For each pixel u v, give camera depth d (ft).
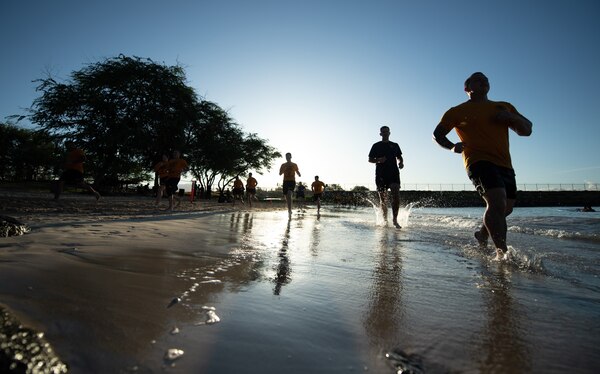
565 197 210.38
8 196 38.29
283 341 3.45
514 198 10.62
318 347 3.36
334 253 9.22
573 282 6.43
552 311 4.74
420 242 11.91
